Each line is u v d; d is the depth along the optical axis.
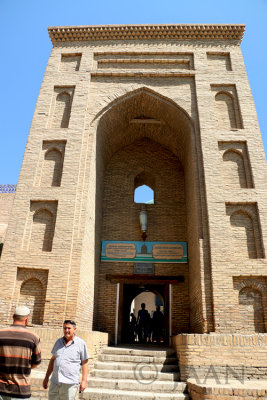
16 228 8.79
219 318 7.82
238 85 10.56
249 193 9.07
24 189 9.25
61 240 8.55
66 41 11.58
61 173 9.55
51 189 9.21
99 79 10.88
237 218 8.99
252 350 6.78
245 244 8.70
